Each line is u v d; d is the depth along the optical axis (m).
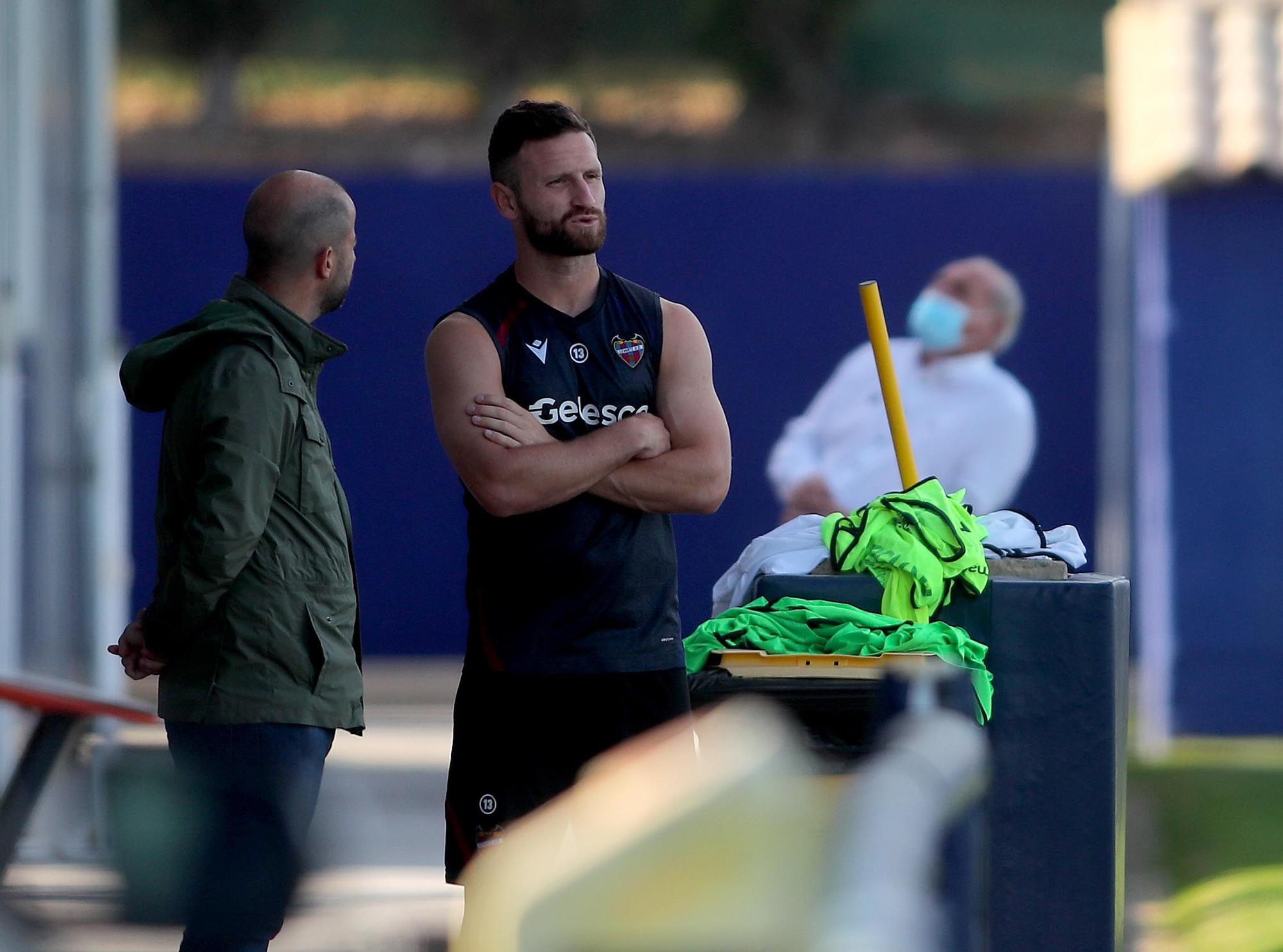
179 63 107.44
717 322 37.75
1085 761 14.24
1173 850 24.92
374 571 38.38
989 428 28.47
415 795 26.64
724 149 103.06
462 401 13.80
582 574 13.66
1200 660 33.78
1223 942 19.80
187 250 37.88
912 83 109.94
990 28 116.44
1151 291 33.97
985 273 28.28
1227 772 30.95
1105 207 37.50
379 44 112.38
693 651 14.23
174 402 13.38
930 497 14.77
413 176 38.03
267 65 109.56
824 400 29.59
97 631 27.78
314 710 13.35
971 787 6.31
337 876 11.91
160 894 11.20
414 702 36.00
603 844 5.22
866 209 37.66
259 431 12.98
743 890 5.05
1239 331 33.62
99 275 27.81
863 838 5.06
